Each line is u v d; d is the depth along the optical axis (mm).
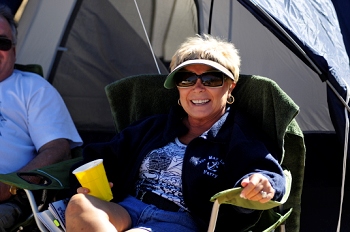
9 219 3508
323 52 3848
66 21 5000
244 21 4875
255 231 3254
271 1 3988
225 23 4980
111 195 3229
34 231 3666
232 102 3482
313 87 4770
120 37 5094
